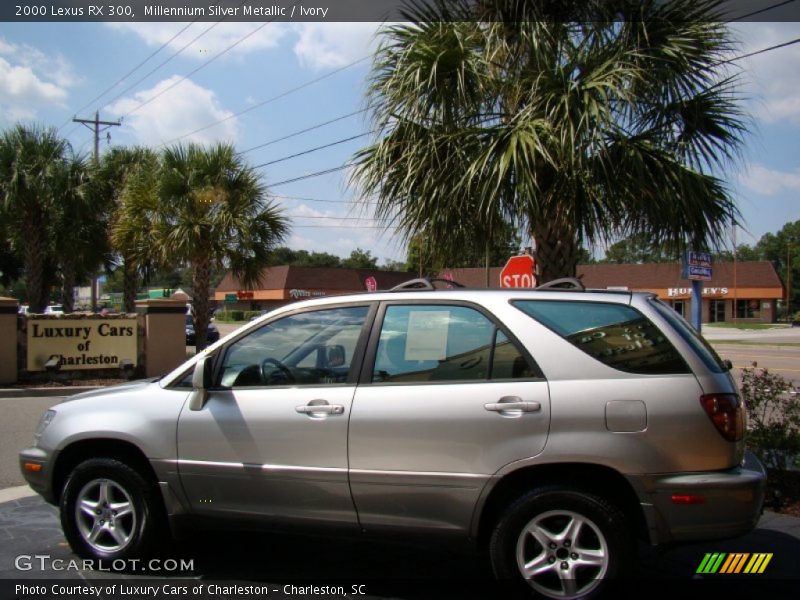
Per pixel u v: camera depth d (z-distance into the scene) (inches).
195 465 159.2
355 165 259.3
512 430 140.4
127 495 167.2
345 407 150.4
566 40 239.9
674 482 135.2
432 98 241.9
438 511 144.3
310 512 152.6
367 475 147.4
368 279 698.2
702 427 136.4
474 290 156.3
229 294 2539.4
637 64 224.7
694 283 389.4
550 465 140.3
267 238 646.5
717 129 246.8
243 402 158.1
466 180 235.0
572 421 138.3
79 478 169.6
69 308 831.7
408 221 254.2
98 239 786.2
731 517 135.3
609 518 137.3
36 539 194.5
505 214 245.4
